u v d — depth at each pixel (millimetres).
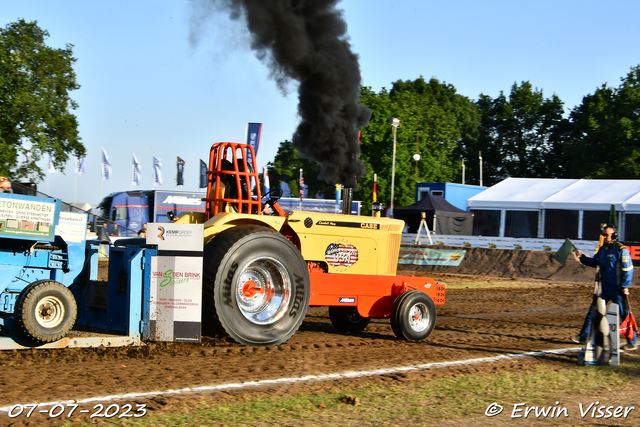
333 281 12109
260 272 11016
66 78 37125
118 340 10047
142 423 6566
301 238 11906
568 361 10781
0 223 9578
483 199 41250
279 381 8484
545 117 97188
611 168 69750
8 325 9656
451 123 96812
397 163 65750
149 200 43344
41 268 10992
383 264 13039
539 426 7070
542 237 38531
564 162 93750
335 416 7098
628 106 72000
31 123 34469
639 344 12820
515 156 98875
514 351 11578
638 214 35094
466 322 15727
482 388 8586
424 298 12648
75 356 9375
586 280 28672
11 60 33688
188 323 10094
